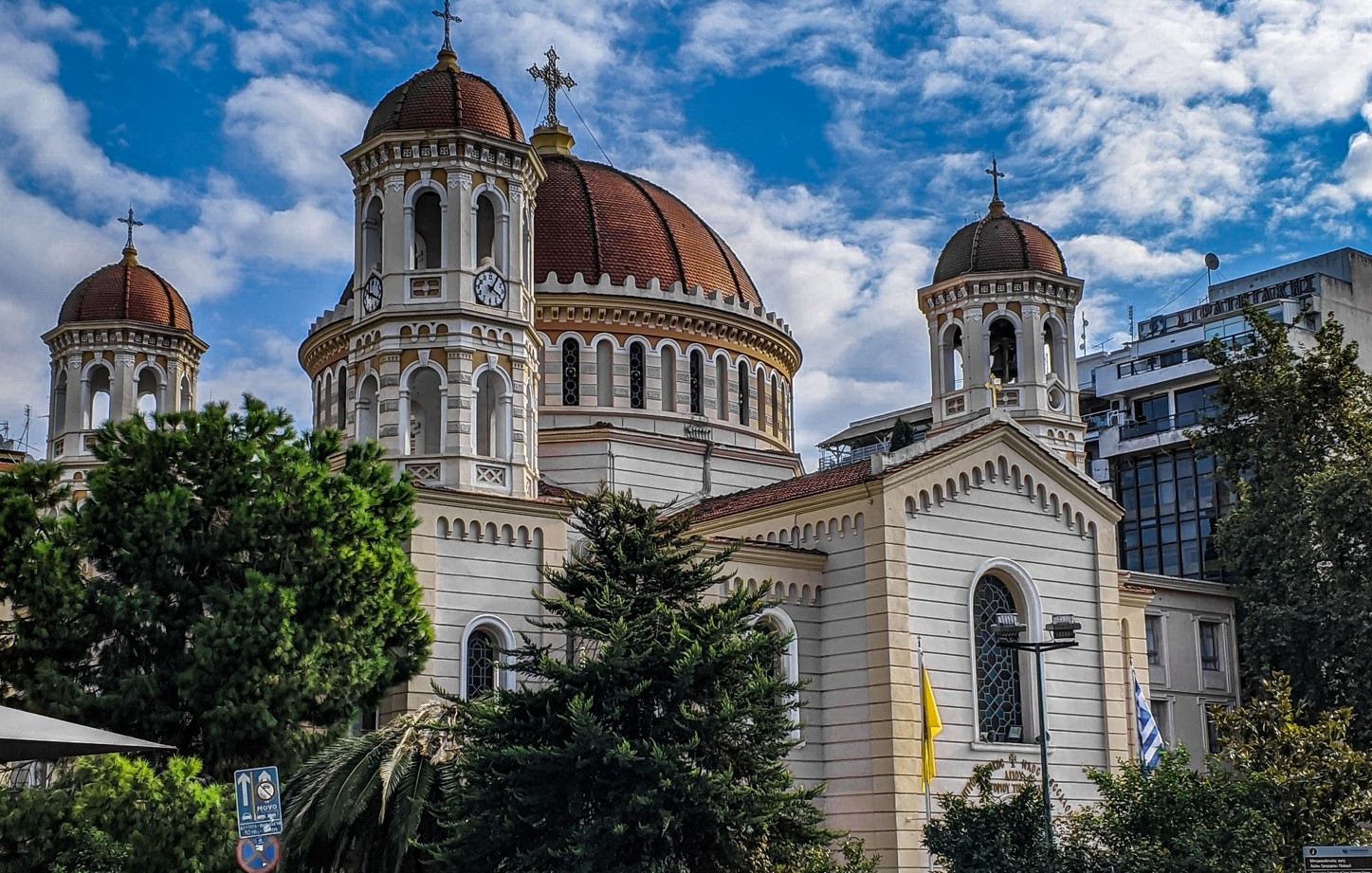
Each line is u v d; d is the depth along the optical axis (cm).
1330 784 4203
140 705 3891
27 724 2641
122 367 6712
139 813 3306
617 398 6209
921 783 4988
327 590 4088
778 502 5441
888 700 4994
